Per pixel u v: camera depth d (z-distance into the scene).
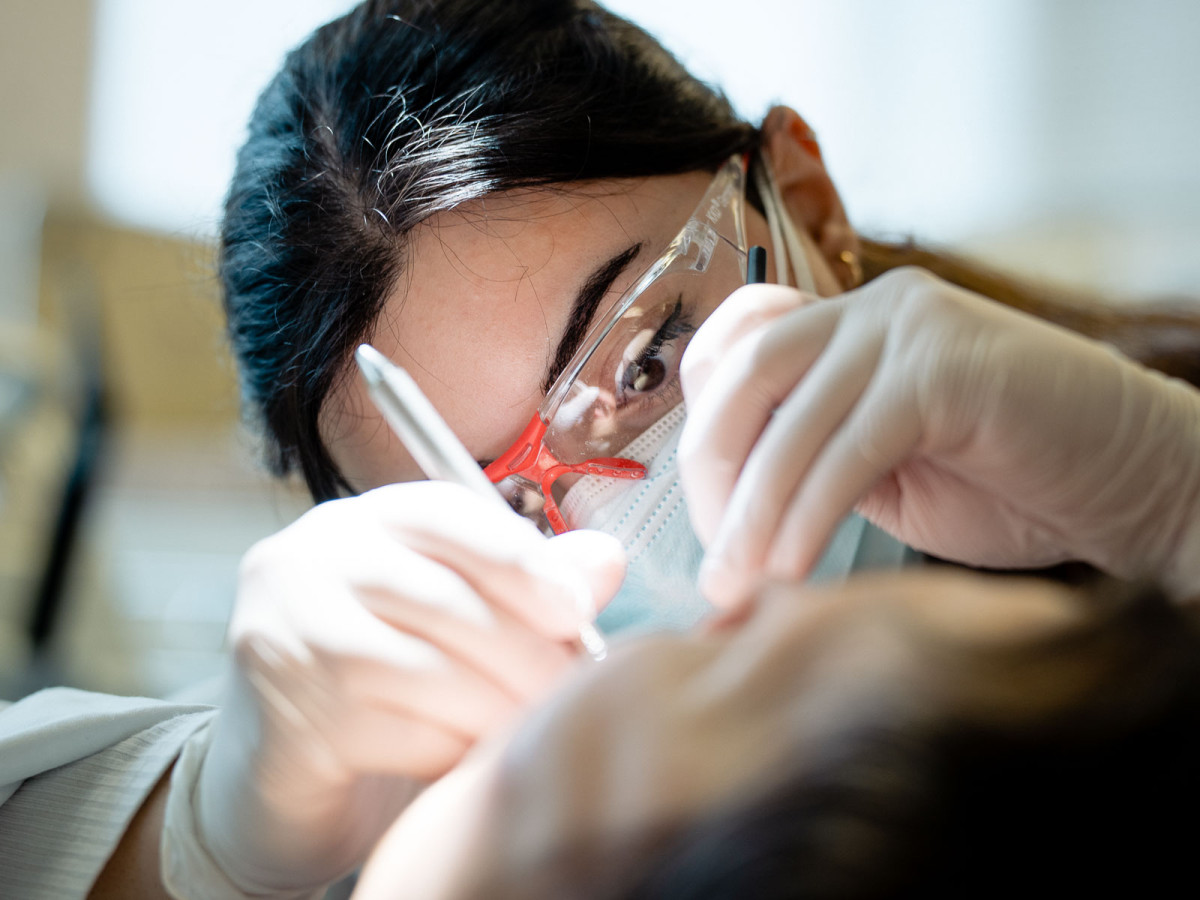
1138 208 2.81
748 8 2.84
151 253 3.21
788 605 0.29
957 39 2.88
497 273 0.86
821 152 1.28
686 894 0.21
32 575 2.25
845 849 0.20
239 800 0.58
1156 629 0.25
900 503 0.74
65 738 0.79
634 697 0.28
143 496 2.74
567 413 0.87
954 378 0.59
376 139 0.88
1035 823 0.21
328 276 0.87
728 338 0.72
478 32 0.94
